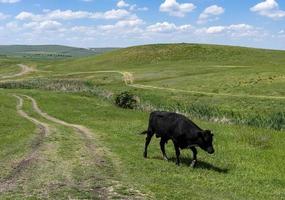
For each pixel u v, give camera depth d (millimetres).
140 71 122688
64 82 103875
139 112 52438
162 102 71625
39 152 21984
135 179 16766
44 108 57188
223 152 24953
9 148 24000
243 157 23703
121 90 85188
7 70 168625
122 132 31703
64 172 17547
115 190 14992
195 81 89375
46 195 14305
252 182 18531
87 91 80000
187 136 19609
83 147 23906
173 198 14414
